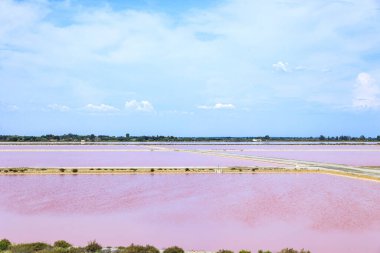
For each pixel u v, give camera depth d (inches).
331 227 1218.0
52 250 799.7
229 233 1149.7
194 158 4128.9
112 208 1507.1
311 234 1140.5
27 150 5871.1
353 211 1448.1
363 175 2458.2
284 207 1523.1
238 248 1008.9
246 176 2504.9
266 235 1128.8
